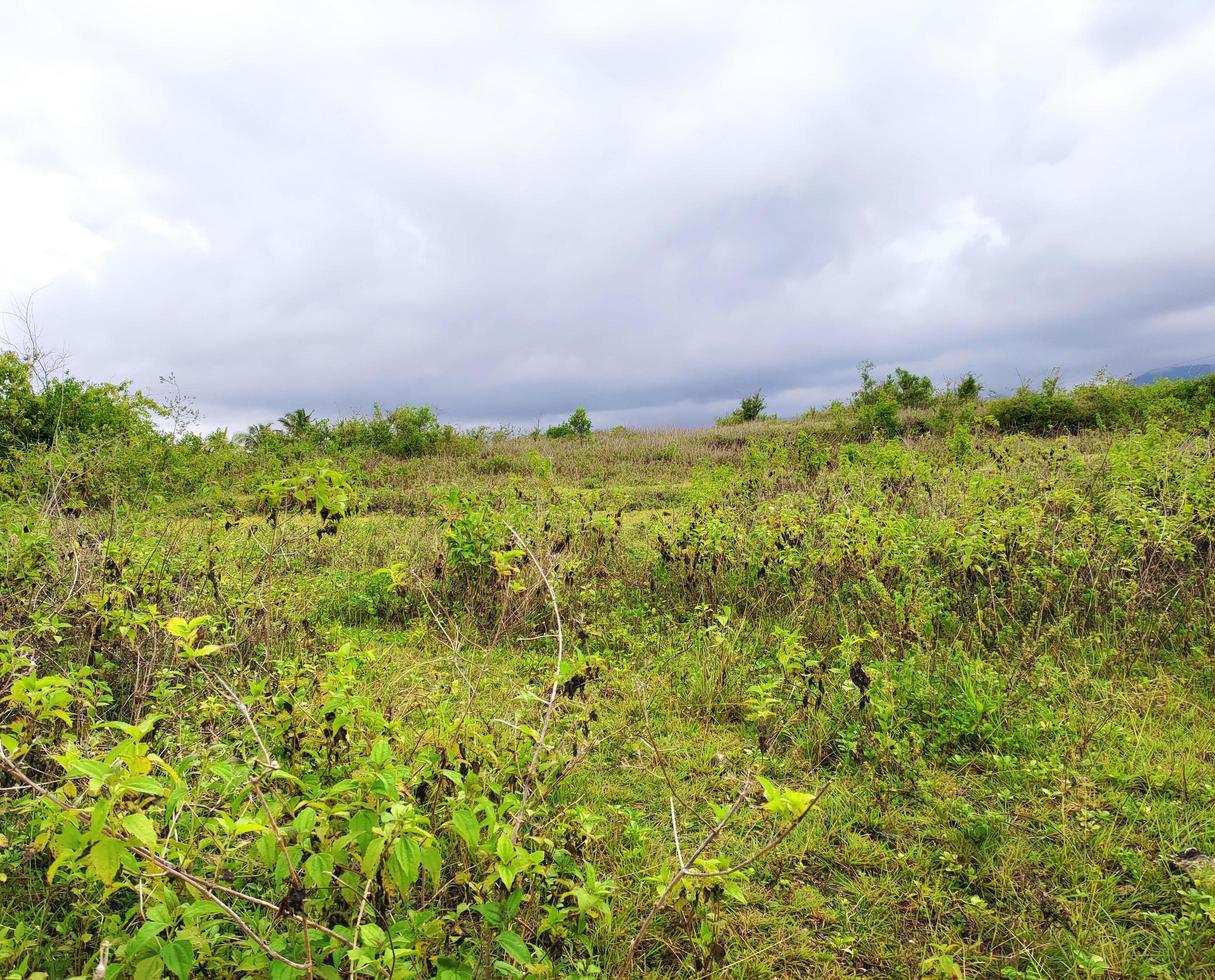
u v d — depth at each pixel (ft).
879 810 10.36
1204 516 18.65
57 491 19.24
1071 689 13.52
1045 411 53.72
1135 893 8.59
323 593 19.84
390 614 19.47
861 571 18.75
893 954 7.89
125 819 4.94
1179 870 8.87
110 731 10.34
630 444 65.67
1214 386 50.96
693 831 10.07
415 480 46.93
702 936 7.20
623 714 13.52
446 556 21.26
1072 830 9.65
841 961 7.82
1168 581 17.46
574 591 20.12
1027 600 17.11
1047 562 17.90
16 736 8.17
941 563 18.79
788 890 8.88
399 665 14.58
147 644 13.25
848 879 9.13
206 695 11.92
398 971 5.57
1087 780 10.67
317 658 14.87
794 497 28.66
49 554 15.33
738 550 21.57
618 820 10.03
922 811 10.46
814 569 19.24
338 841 5.75
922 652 14.99
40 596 14.33
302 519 22.66
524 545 10.43
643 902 8.31
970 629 15.98
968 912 8.30
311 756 8.63
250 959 5.85
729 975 7.47
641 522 29.30
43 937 7.23
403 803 5.63
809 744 12.12
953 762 11.71
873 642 15.83
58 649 12.90
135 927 7.05
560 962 7.45
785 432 66.33
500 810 6.77
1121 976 7.41
